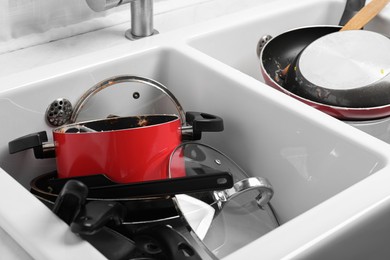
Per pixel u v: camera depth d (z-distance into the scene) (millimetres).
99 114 1018
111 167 864
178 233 744
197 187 769
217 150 952
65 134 854
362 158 836
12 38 1098
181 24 1220
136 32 1146
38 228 653
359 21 1176
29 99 948
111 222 755
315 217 681
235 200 856
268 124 949
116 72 1041
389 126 1056
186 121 985
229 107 1003
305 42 1229
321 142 884
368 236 711
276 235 651
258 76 1267
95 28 1178
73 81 990
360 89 1000
